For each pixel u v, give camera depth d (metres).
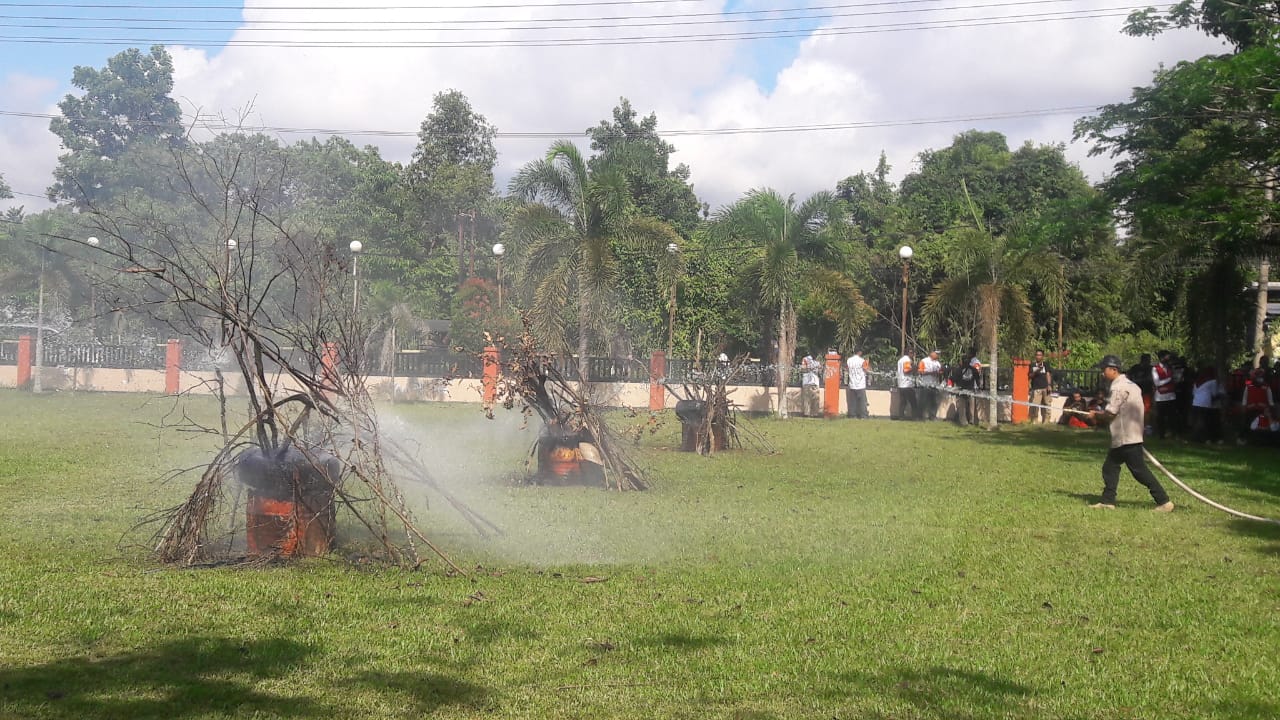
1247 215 16.91
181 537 7.93
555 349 24.09
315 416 8.78
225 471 8.12
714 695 5.20
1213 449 18.58
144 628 6.05
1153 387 20.83
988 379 26.19
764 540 9.43
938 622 6.65
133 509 10.20
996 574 8.10
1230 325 20.75
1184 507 11.73
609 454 12.80
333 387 8.60
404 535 9.19
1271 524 10.59
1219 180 18.48
